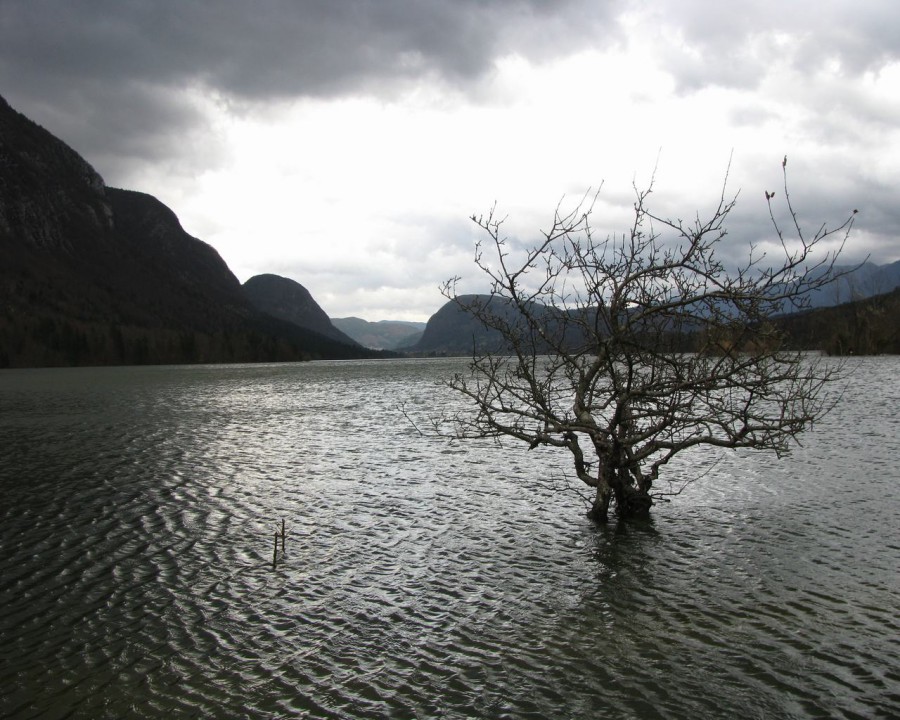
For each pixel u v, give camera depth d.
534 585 10.21
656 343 11.55
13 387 68.62
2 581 10.77
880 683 7.18
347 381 74.19
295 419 33.72
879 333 72.00
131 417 36.03
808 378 11.45
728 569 10.52
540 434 13.77
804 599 9.29
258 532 13.27
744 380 11.62
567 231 11.66
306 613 9.40
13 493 17.00
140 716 6.92
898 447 19.45
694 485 16.02
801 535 11.97
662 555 11.30
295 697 7.23
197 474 19.12
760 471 17.12
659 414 12.30
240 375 97.88
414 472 18.75
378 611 9.42
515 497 15.62
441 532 13.04
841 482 15.61
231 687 7.46
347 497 16.00
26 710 7.06
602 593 9.80
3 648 8.47
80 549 12.34
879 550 11.05
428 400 43.53
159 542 12.71
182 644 8.50
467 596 9.88
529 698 7.12
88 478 18.81
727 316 10.83
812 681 7.27
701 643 8.19
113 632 8.88
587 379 13.37
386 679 7.58
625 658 7.90
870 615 8.73
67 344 161.75
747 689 7.16
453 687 7.38
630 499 13.48
